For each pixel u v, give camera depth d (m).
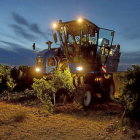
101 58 10.12
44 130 4.94
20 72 11.93
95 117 6.50
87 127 5.28
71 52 9.30
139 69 5.52
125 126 5.16
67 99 9.35
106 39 9.99
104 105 8.83
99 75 10.25
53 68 10.77
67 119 6.16
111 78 11.27
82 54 9.04
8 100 9.90
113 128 5.17
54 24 9.26
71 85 7.95
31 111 7.12
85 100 7.92
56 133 4.73
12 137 4.40
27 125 5.33
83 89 7.81
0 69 10.09
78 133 4.76
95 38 9.36
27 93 10.95
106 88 10.38
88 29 8.84
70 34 9.18
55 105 8.16
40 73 11.51
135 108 5.34
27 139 4.30
